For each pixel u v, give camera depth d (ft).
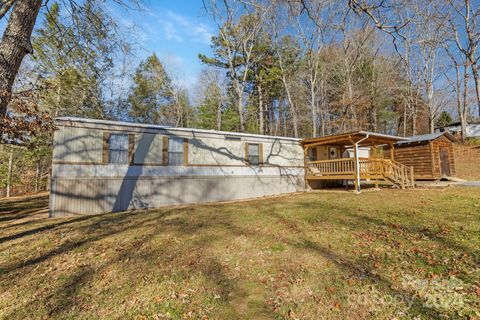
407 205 26.53
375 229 19.04
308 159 53.36
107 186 33.14
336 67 84.38
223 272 13.32
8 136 20.88
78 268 14.20
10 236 21.08
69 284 12.30
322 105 91.81
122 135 34.68
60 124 30.91
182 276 12.94
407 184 43.14
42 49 46.57
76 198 31.17
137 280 12.60
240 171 44.29
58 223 25.88
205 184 40.65
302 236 18.45
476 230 17.06
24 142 23.44
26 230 23.09
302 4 22.88
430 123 80.18
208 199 40.73
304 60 79.71
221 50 75.87
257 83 86.63
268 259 14.70
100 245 18.08
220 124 100.68
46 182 73.82
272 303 10.39
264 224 22.57
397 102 94.68
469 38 58.03
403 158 56.54
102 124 33.37
